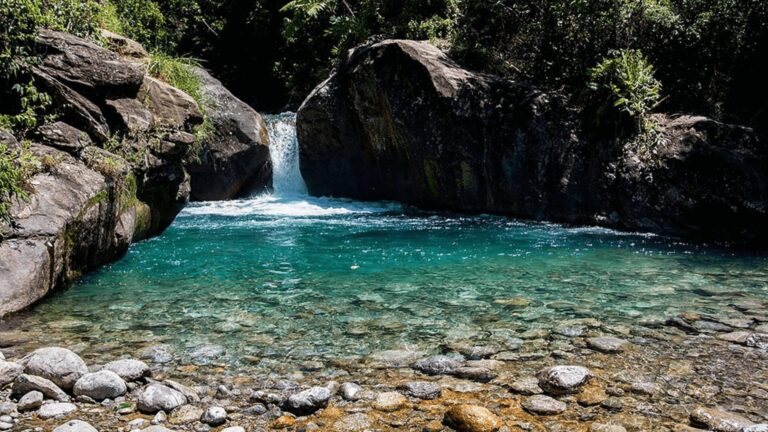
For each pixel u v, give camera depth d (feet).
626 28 42.09
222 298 21.06
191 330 17.60
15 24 25.13
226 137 45.85
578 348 16.14
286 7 60.95
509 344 16.48
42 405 12.39
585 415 12.30
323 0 59.72
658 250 30.25
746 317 18.98
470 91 40.96
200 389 13.41
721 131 35.81
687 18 41.32
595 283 23.48
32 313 18.80
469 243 31.45
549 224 37.73
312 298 21.15
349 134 46.75
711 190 33.86
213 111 45.55
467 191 41.37
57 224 20.56
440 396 13.20
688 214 34.19
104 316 18.74
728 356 15.53
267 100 78.28
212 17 76.07
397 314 19.31
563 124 39.17
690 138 35.65
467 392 13.38
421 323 18.38
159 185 30.68
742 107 40.68
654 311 19.69
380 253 28.91
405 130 42.39
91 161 24.53
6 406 12.16
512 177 39.81
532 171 39.29
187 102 32.01
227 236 32.83
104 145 26.66
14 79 24.73
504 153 40.01
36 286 19.31
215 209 43.01
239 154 46.42
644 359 15.30
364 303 20.56
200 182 45.83
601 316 19.10
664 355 15.58
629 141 37.22
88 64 27.12
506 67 44.88
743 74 40.60
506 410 12.53
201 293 21.65
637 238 33.55
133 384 13.44
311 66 67.92
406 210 43.52
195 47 77.20
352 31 54.70
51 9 30.35
